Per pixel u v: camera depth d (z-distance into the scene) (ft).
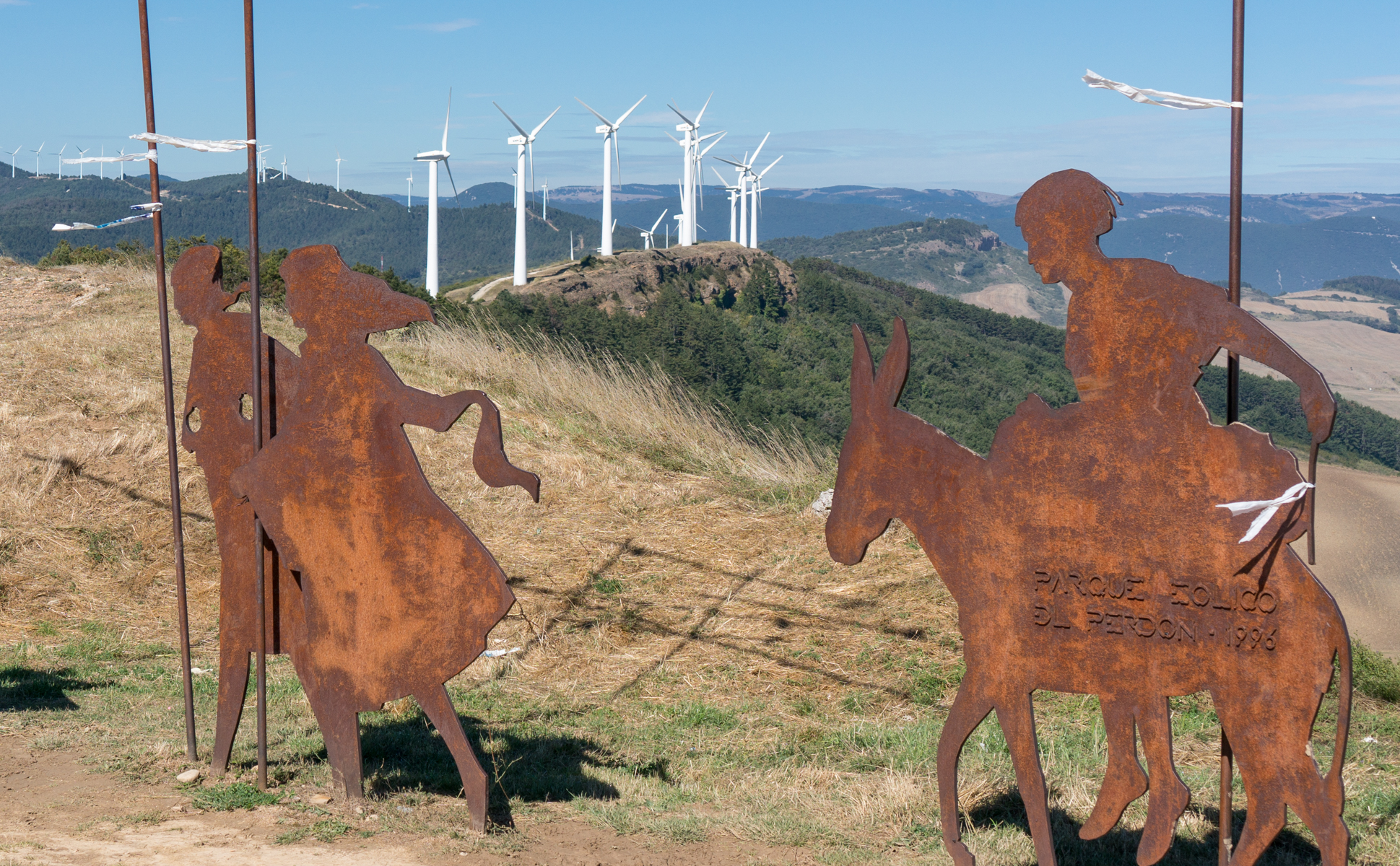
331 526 15.55
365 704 15.53
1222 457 11.28
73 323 51.03
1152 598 11.73
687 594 28.60
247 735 18.92
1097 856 14.94
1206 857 15.10
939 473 12.79
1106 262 11.73
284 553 15.80
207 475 16.85
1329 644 10.94
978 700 12.73
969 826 15.83
